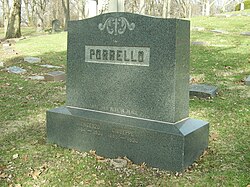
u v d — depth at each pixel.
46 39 14.62
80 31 3.72
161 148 3.22
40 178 3.16
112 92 3.58
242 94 5.71
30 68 8.65
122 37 3.47
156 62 3.30
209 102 5.32
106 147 3.52
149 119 3.38
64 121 3.74
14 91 6.25
